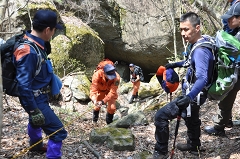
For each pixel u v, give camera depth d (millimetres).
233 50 3158
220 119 4172
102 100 5453
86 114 7426
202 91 3363
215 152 3799
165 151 3385
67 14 11102
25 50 2893
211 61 3184
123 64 13438
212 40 3258
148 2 11906
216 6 7992
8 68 2957
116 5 12305
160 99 8195
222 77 3260
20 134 4633
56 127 3275
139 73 9250
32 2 9422
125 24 12352
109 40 12641
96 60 10477
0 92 2029
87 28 10531
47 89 3293
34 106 2971
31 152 3832
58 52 9359
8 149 3990
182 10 10797
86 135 4852
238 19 3365
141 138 4512
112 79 5363
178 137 4508
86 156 3871
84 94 8508
